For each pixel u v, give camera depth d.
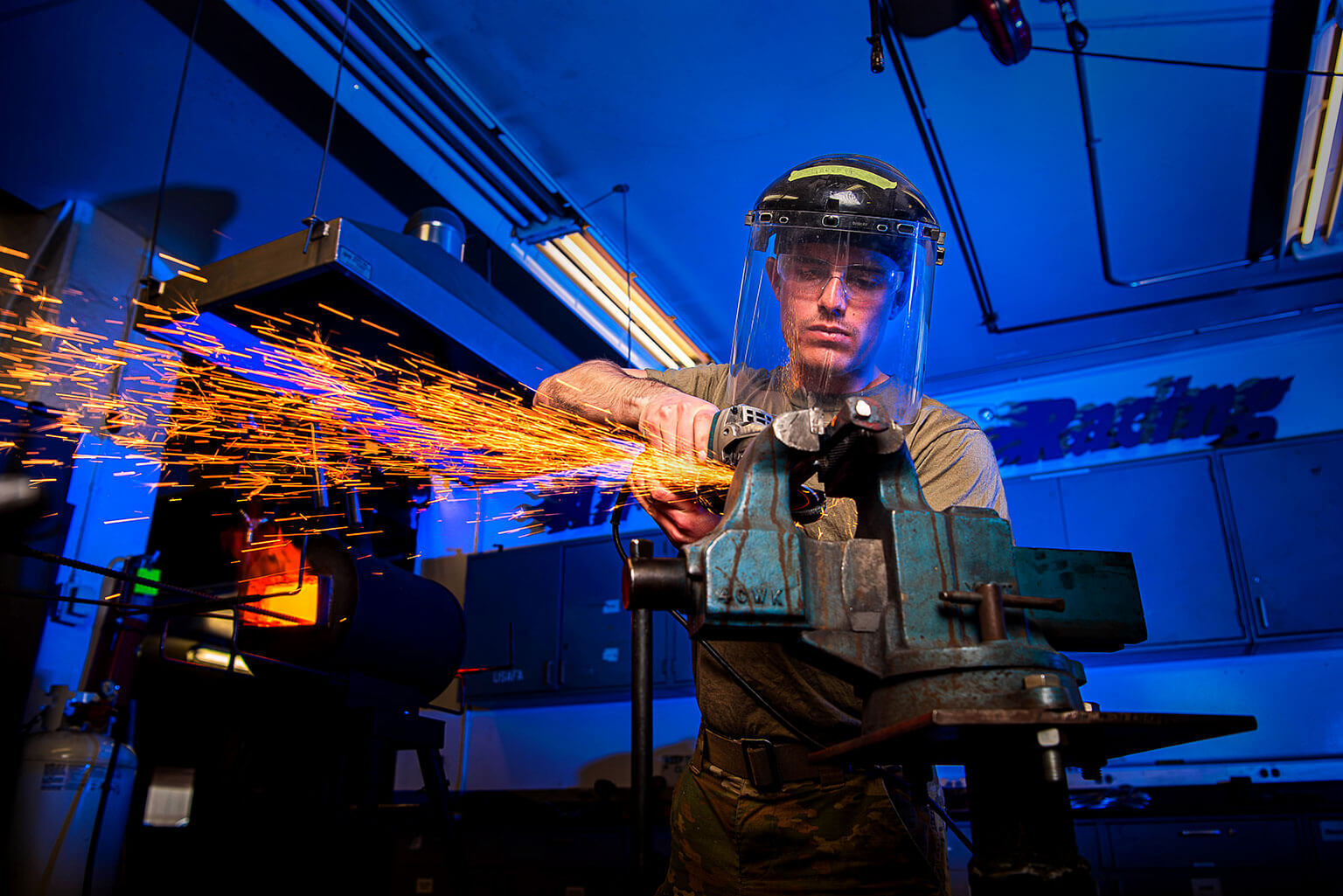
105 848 2.40
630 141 3.30
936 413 1.23
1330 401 4.49
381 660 2.24
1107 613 0.86
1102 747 0.76
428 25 2.82
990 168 3.42
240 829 2.68
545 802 4.43
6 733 2.72
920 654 0.72
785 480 0.78
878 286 1.15
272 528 2.30
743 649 1.17
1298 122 3.10
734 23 2.80
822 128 3.24
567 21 2.80
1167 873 3.62
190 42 2.78
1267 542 4.20
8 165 3.27
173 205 3.53
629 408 1.12
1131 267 4.00
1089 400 4.93
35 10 2.63
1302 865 3.49
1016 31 2.63
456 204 3.45
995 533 0.80
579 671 4.88
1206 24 2.75
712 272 4.05
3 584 2.84
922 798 1.12
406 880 4.30
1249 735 4.27
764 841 1.12
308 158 3.29
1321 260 3.89
